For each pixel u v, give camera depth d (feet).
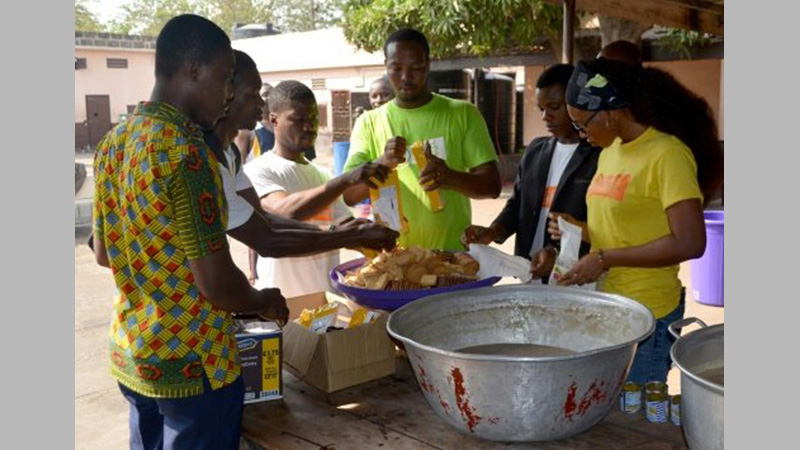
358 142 9.18
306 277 9.21
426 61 8.58
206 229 4.54
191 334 4.74
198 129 4.75
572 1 13.80
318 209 8.17
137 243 4.65
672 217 5.68
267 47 56.24
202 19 4.90
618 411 5.44
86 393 12.99
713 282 16.20
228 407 4.99
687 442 4.38
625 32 21.58
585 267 5.99
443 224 8.66
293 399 5.96
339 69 50.90
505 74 44.27
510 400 4.53
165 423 5.04
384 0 26.43
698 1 14.23
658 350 6.58
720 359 4.79
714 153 6.25
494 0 22.67
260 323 6.45
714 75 33.14
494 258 7.07
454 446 4.99
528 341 5.99
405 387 6.11
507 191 35.19
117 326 5.00
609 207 6.26
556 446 4.90
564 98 7.77
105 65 68.64
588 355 4.40
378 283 6.76
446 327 5.84
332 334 5.96
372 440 5.16
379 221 8.18
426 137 8.72
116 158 4.72
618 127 6.04
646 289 6.48
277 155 9.08
